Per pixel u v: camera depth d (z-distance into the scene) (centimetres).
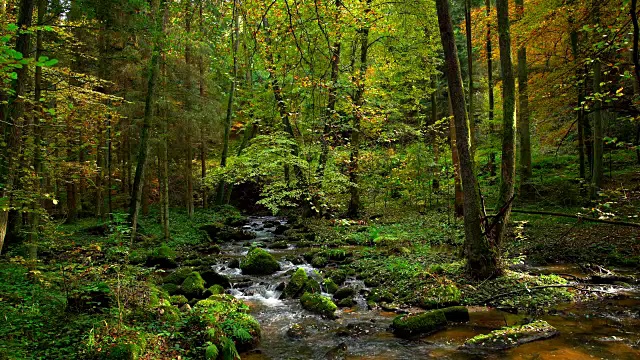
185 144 1808
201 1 641
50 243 740
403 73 1723
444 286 780
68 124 815
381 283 908
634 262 921
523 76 1498
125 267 659
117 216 645
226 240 1631
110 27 1222
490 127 1975
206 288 899
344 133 1199
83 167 859
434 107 2125
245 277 1029
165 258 1136
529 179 1639
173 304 747
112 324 533
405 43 1638
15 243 964
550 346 552
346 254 1205
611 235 1110
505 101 861
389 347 588
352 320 714
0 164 558
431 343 593
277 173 1318
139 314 596
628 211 1088
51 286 658
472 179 838
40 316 564
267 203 1212
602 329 602
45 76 899
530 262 1007
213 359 504
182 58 1648
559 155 2016
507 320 662
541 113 1193
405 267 952
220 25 663
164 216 1478
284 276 1025
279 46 609
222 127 2083
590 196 1355
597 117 1317
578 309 688
